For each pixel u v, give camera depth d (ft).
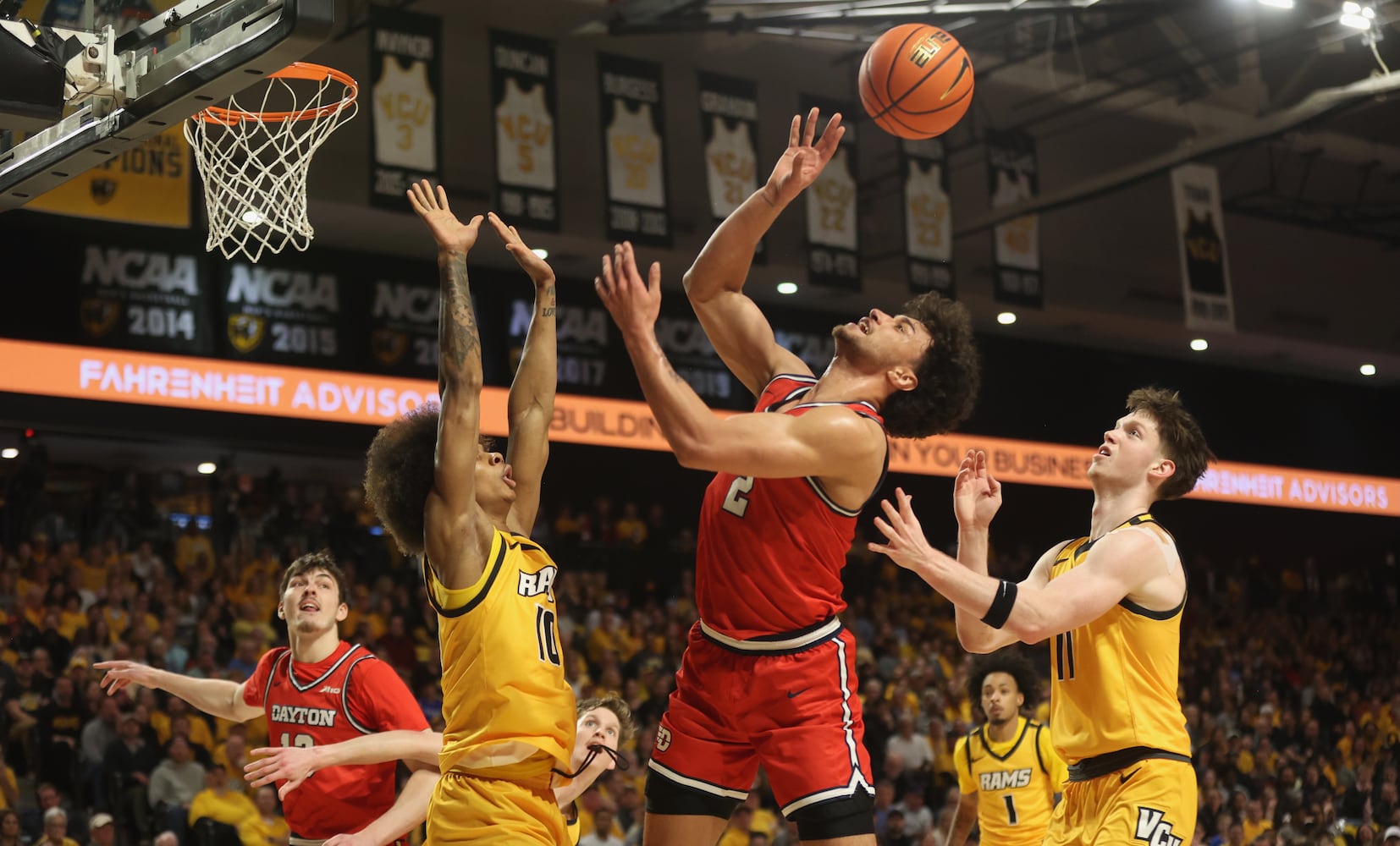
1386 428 77.82
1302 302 69.00
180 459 57.21
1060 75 58.65
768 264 54.70
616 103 48.49
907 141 53.36
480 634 10.53
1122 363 70.08
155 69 14.19
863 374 11.31
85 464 57.11
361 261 51.85
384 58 44.60
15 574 40.11
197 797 30.42
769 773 10.96
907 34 13.87
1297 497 67.21
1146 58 55.67
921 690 45.03
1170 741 11.86
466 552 10.56
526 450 11.93
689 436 10.17
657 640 46.55
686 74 55.67
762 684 10.88
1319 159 67.97
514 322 54.75
